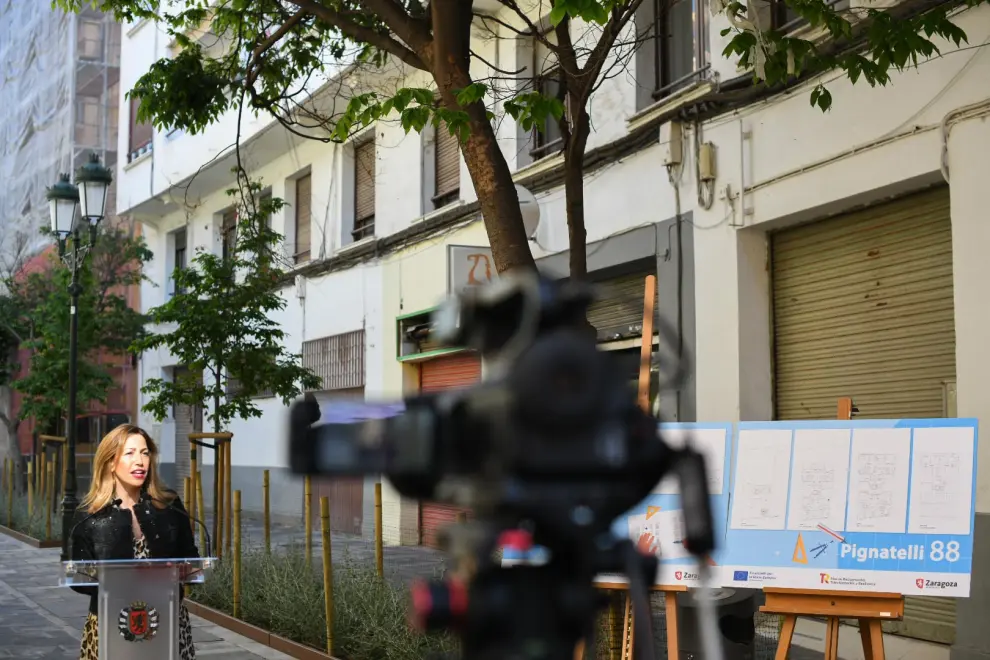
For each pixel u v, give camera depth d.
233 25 10.87
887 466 5.20
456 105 6.57
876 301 8.48
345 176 17.39
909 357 8.18
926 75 7.63
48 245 26.69
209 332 11.77
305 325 18.47
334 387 17.36
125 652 4.46
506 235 6.38
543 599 2.14
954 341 7.79
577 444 2.16
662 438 2.27
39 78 27.98
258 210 13.61
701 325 9.83
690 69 10.45
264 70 10.60
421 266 15.05
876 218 8.50
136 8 10.55
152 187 22.41
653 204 10.54
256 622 9.06
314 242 18.19
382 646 7.18
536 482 2.15
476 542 2.16
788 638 5.23
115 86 27.47
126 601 4.50
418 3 10.05
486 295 2.24
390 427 2.14
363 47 11.40
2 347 23.66
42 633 8.93
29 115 28.69
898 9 7.72
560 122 7.15
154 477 4.97
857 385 8.65
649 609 2.21
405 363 15.22
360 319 16.66
